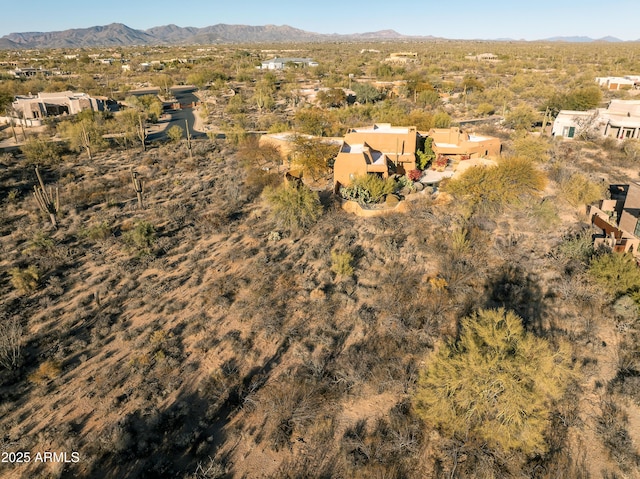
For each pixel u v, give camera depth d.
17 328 25.77
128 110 83.88
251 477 17.95
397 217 39.44
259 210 43.72
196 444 19.20
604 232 35.06
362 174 44.38
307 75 151.12
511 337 19.72
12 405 21.08
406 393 21.80
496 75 139.62
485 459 18.23
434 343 24.94
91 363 23.77
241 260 34.06
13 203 44.72
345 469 18.28
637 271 27.00
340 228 38.50
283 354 24.48
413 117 66.94
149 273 32.53
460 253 33.22
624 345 24.34
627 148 56.06
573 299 27.88
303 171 48.94
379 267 32.56
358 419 20.55
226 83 131.75
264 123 81.88
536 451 18.50
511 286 29.34
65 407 21.03
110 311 27.97
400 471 18.17
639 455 18.47
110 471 18.05
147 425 19.92
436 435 19.59
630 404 20.89
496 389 18.41
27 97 92.12
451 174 49.44
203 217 41.72
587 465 18.27
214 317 27.53
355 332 26.08
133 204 44.94
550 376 18.73
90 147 63.06
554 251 32.91
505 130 71.56
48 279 31.56
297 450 19.09
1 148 64.44
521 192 39.81
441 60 189.62
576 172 48.16
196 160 59.44
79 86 122.12
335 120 75.81
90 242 37.22
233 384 22.20
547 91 98.88
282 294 29.38
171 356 24.09
